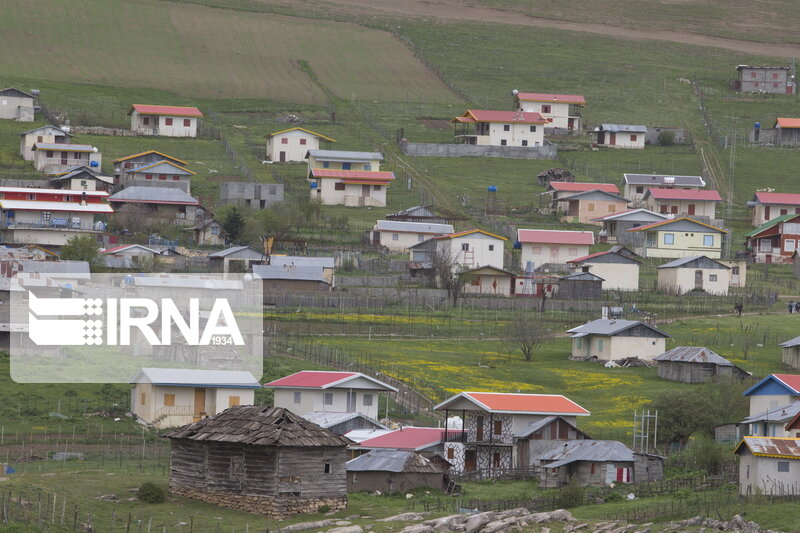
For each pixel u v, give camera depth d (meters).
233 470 168.00
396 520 160.25
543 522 160.38
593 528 158.75
